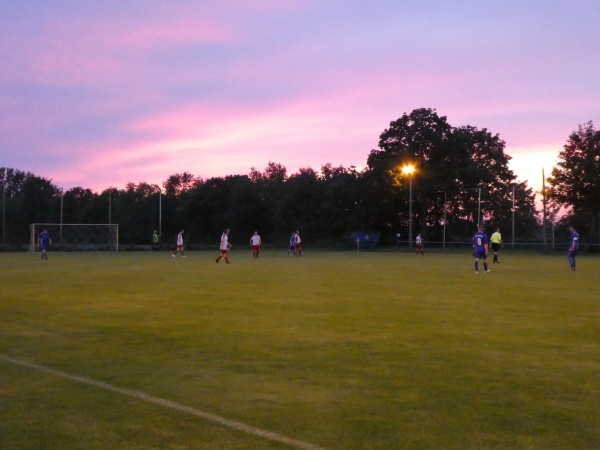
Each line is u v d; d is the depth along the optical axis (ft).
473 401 21.24
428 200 231.71
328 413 19.90
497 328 36.45
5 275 79.71
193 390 22.58
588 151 187.42
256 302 49.37
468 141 229.45
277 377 24.52
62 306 46.65
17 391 22.43
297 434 17.98
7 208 234.38
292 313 42.88
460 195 233.76
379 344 31.37
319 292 57.52
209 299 51.44
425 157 225.97
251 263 114.42
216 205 254.27
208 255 158.30
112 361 27.40
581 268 99.40
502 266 106.11
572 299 51.93
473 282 69.62
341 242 244.63
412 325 37.55
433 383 23.62
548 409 20.36
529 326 37.22
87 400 21.33
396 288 61.77
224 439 17.58
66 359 27.78
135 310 44.42
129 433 18.07
